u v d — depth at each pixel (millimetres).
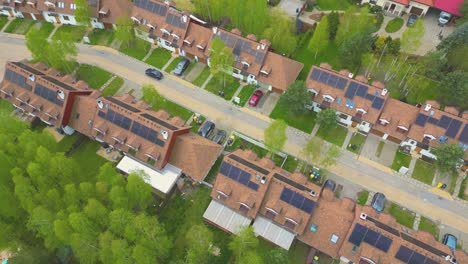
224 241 62594
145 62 89750
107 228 57156
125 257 51031
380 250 54656
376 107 71812
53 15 95875
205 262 56188
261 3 81062
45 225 54312
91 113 71750
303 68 86625
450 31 91250
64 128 74125
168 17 87375
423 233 57531
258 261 50781
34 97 74062
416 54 86312
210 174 70562
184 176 69375
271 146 65062
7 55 91188
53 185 60938
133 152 68750
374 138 75312
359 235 55625
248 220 61844
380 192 68000
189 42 85062
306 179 63812
